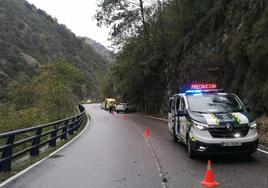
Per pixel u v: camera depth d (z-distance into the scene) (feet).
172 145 50.72
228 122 35.58
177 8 149.69
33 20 593.01
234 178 29.14
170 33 160.86
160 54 167.32
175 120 51.44
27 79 316.40
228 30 97.14
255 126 36.40
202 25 125.18
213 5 129.18
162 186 27.35
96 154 44.86
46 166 37.76
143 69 176.86
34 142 45.68
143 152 44.78
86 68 580.30
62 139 65.36
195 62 116.47
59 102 155.53
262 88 66.85
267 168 32.71
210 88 49.88
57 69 173.68
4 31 433.48
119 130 79.51
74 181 30.09
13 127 73.10
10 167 35.55
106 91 372.79
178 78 134.72
